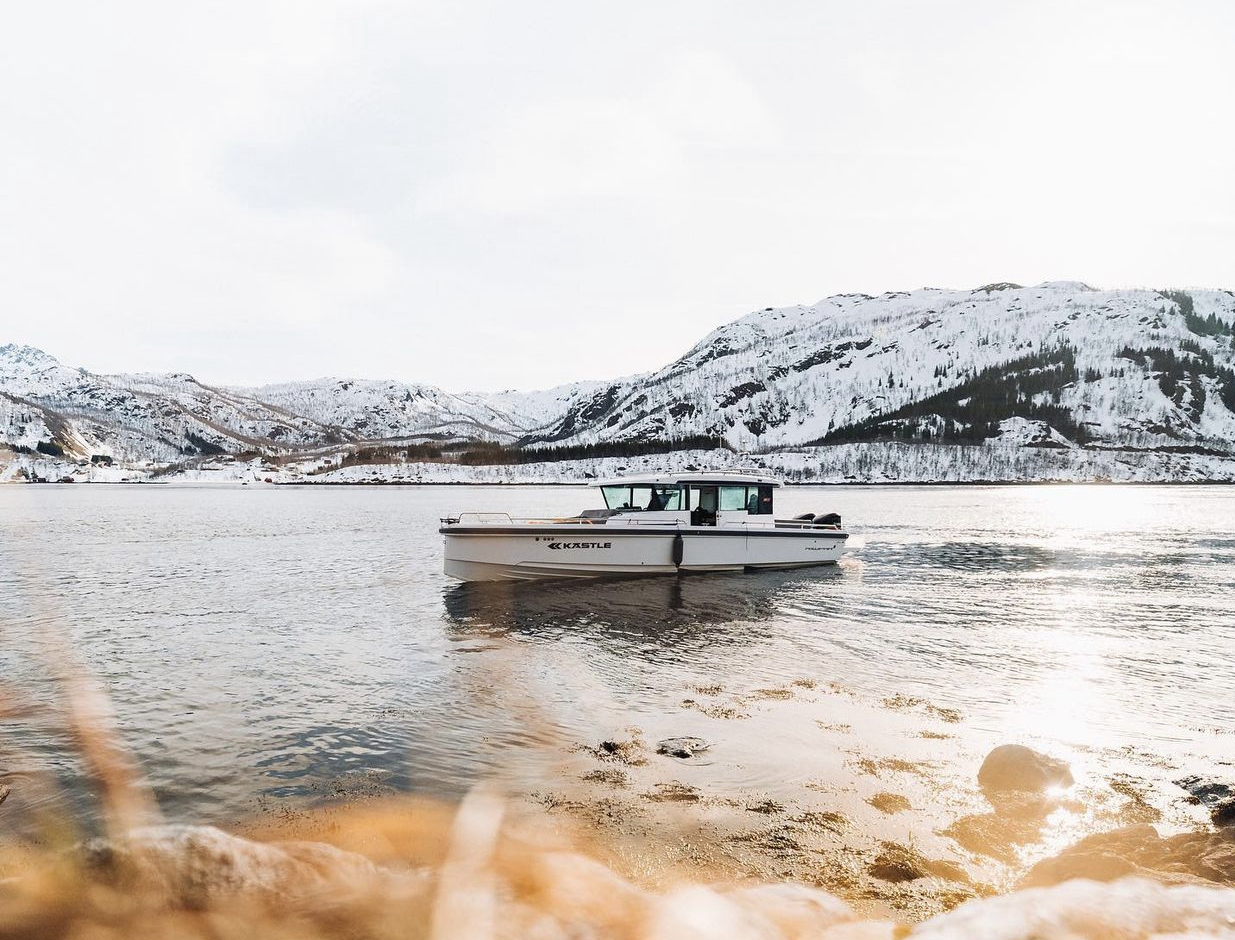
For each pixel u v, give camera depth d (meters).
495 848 7.05
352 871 4.91
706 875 6.76
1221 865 5.98
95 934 4.16
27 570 28.83
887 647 16.53
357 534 46.59
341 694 12.81
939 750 10.29
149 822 7.79
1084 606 21.53
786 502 98.88
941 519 64.00
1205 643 16.83
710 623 19.20
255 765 9.58
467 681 13.66
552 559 25.44
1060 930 3.93
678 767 9.59
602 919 4.87
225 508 81.62
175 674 14.02
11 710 11.68
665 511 27.72
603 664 14.98
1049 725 11.35
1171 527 53.66
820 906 4.94
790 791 8.85
